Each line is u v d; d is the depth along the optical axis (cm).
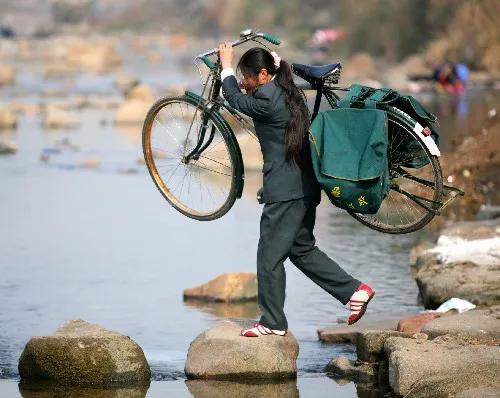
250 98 1850
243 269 3034
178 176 2128
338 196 1783
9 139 6212
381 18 13475
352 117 1784
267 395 1861
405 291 2698
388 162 1825
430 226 3569
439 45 11206
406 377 1792
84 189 4466
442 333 1984
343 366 1986
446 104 7656
